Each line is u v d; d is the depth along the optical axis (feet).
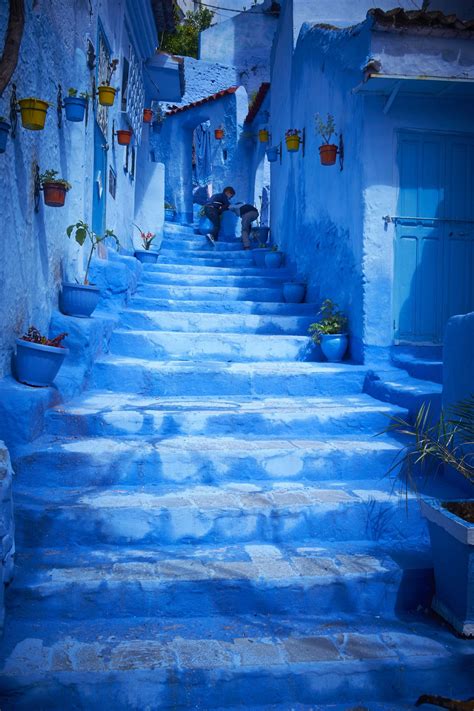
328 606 10.21
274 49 37.42
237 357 20.63
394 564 10.68
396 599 10.43
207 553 10.93
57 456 12.42
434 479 13.66
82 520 11.09
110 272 21.80
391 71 17.48
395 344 19.36
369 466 13.67
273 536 11.57
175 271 30.53
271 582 10.01
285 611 10.07
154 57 34.47
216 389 17.92
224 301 24.90
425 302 19.53
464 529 9.18
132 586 9.73
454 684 8.86
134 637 9.12
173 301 24.59
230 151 52.90
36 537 10.97
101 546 11.09
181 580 9.85
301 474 13.46
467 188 19.65
